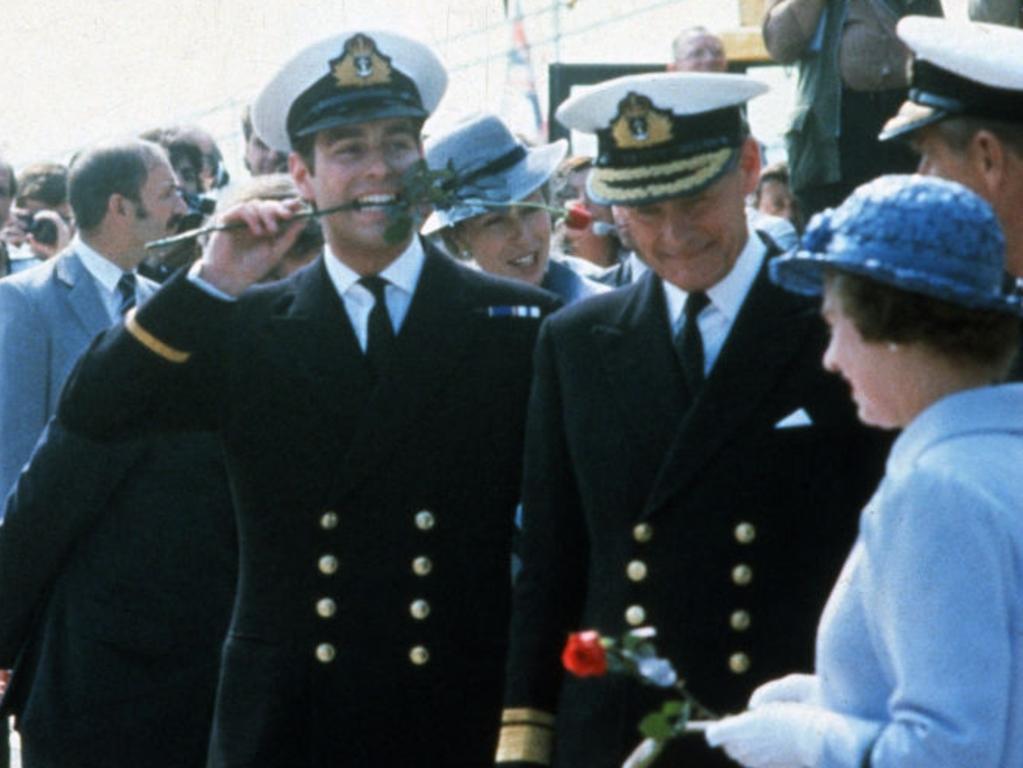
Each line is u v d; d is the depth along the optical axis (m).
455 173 6.07
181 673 7.19
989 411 4.01
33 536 7.15
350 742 5.80
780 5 8.00
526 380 5.90
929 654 3.92
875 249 4.04
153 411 5.89
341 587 5.82
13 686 7.45
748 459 5.20
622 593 5.26
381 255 5.91
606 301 5.49
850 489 5.18
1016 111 4.84
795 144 8.09
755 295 5.26
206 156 9.93
